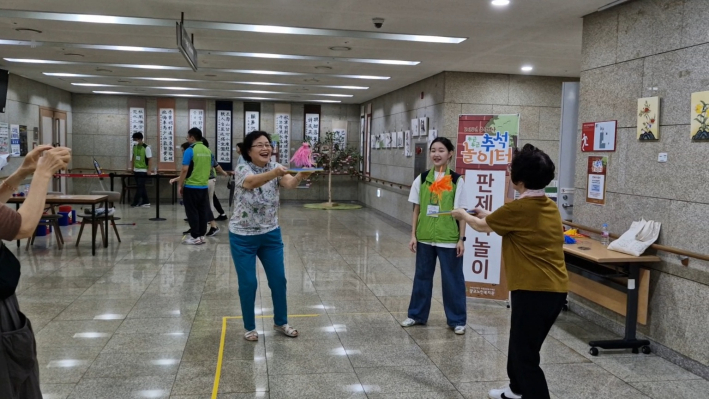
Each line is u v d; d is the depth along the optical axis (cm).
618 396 334
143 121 1425
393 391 331
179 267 650
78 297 517
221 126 1466
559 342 429
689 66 382
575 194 518
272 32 629
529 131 916
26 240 795
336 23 584
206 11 542
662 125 407
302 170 378
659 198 410
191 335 420
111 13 555
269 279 418
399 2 498
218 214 1190
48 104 1217
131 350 387
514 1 482
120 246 779
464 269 527
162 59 832
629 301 410
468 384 343
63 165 203
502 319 477
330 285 582
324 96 1342
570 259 498
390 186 1204
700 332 368
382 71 909
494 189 504
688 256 372
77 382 334
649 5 423
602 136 477
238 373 352
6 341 191
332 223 1080
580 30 582
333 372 357
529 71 873
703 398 333
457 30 602
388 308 502
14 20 589
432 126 948
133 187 1348
